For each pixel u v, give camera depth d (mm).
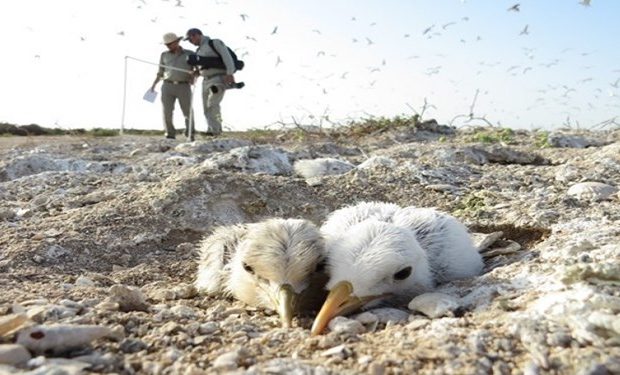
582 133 6863
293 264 1881
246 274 2002
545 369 1349
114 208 3064
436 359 1414
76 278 2309
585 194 3205
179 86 7227
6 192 3770
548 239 2428
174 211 3037
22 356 1348
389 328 1695
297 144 5980
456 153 4762
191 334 1608
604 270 1689
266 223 2041
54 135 9016
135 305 1841
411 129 6910
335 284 1866
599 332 1443
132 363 1401
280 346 1556
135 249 2756
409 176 3709
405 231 2021
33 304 1771
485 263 2398
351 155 5363
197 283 2287
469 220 2971
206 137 7227
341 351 1468
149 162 4723
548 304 1616
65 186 3873
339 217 2357
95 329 1486
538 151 5133
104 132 8977
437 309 1772
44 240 2652
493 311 1702
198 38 7051
